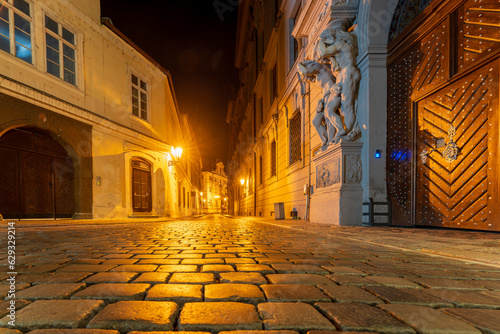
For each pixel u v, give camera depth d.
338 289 1.53
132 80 12.31
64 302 1.29
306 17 8.42
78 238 4.28
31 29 7.73
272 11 15.43
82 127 9.25
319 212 7.93
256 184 22.44
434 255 2.62
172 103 16.94
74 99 9.09
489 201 4.20
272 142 16.45
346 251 2.87
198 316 1.13
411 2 5.93
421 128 5.53
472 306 1.32
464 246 2.97
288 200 12.61
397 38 6.13
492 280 1.76
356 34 6.83
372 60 6.45
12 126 7.06
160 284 1.61
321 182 8.04
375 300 1.37
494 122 4.12
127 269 2.01
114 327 1.04
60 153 8.81
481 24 4.33
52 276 1.79
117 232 5.44
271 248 3.10
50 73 8.45
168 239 4.11
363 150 6.60
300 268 2.05
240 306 1.26
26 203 7.80
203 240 3.94
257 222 9.47
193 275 1.84
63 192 8.81
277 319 1.11
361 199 6.55
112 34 10.84
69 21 8.97
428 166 5.34
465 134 4.59
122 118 11.36
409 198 5.76
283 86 13.21
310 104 9.48
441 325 1.08
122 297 1.37
